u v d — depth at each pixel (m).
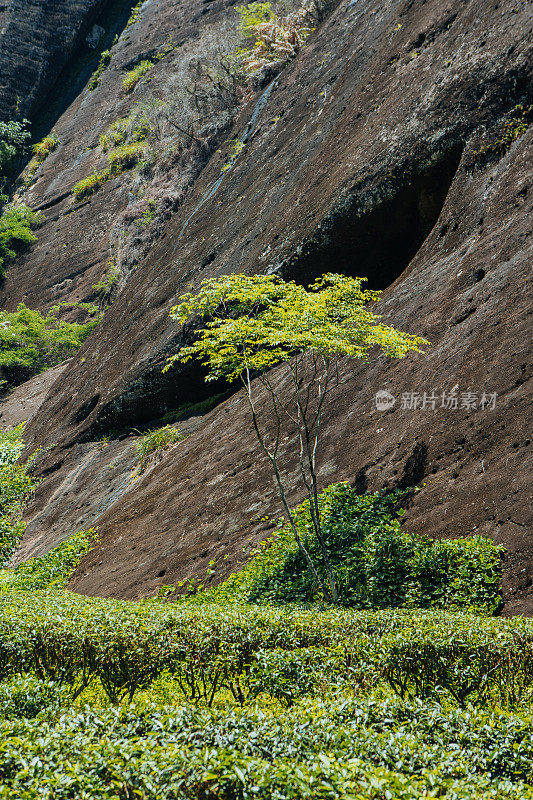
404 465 8.10
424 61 12.66
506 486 6.60
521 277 8.15
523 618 4.73
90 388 18.56
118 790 2.59
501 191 9.59
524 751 3.00
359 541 7.58
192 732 3.00
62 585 11.98
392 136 12.03
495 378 7.59
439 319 9.34
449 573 6.38
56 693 4.16
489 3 11.57
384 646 4.34
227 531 9.70
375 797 2.45
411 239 12.34
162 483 12.97
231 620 5.00
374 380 9.86
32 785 2.54
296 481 9.55
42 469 18.12
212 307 7.88
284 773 2.57
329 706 3.41
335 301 7.53
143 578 10.17
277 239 14.15
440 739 3.03
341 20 18.58
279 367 12.84
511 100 10.10
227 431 12.37
